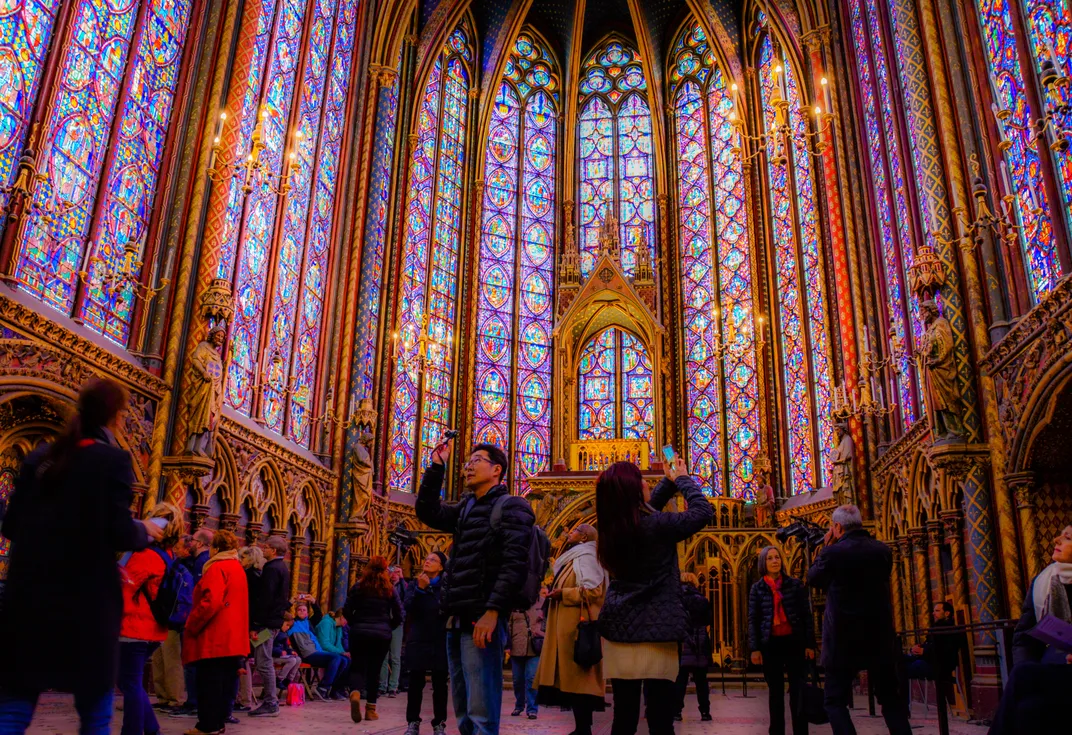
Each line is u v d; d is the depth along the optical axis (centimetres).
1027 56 1076
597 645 550
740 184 2561
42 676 308
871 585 520
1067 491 1052
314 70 1822
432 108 2578
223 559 630
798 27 2119
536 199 2864
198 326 1225
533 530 471
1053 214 997
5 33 934
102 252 1110
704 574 1880
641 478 425
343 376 1859
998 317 1137
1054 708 352
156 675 880
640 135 2931
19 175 909
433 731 665
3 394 868
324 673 1188
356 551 1822
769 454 2250
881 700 515
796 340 2228
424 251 2442
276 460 1510
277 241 1589
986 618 1067
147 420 1134
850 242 1806
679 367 2617
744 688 1407
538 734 757
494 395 2586
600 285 2500
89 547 325
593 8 2992
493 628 433
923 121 1304
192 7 1357
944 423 1155
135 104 1195
